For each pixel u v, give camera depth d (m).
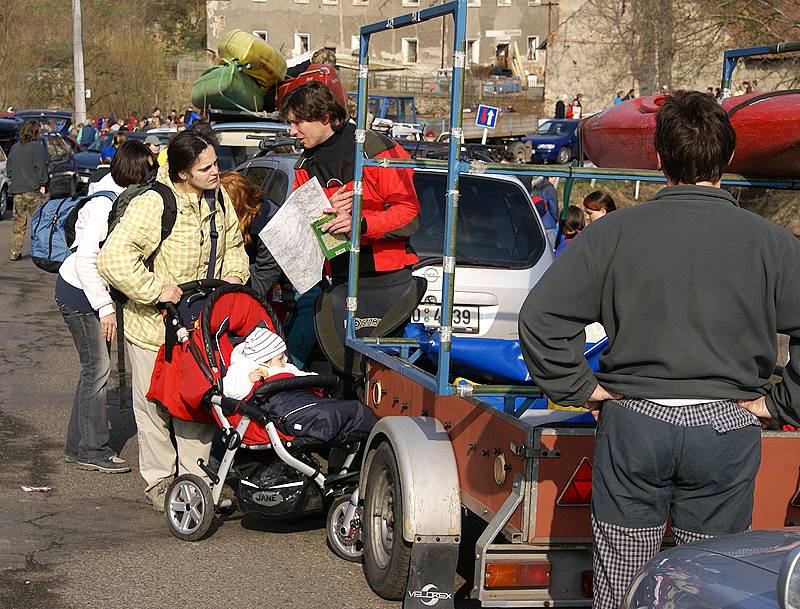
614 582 3.25
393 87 47.03
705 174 3.20
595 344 5.16
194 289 5.52
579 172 4.33
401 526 4.34
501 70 59.59
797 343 3.13
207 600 4.69
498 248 6.85
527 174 4.27
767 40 22.23
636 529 3.20
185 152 5.55
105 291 6.20
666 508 3.21
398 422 4.58
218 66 13.52
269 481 5.19
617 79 28.75
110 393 8.88
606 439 3.21
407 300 5.66
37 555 5.16
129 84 57.34
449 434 4.46
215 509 5.46
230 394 5.12
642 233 3.13
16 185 16.88
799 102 4.48
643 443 3.10
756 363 3.16
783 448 3.92
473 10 63.66
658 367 3.11
